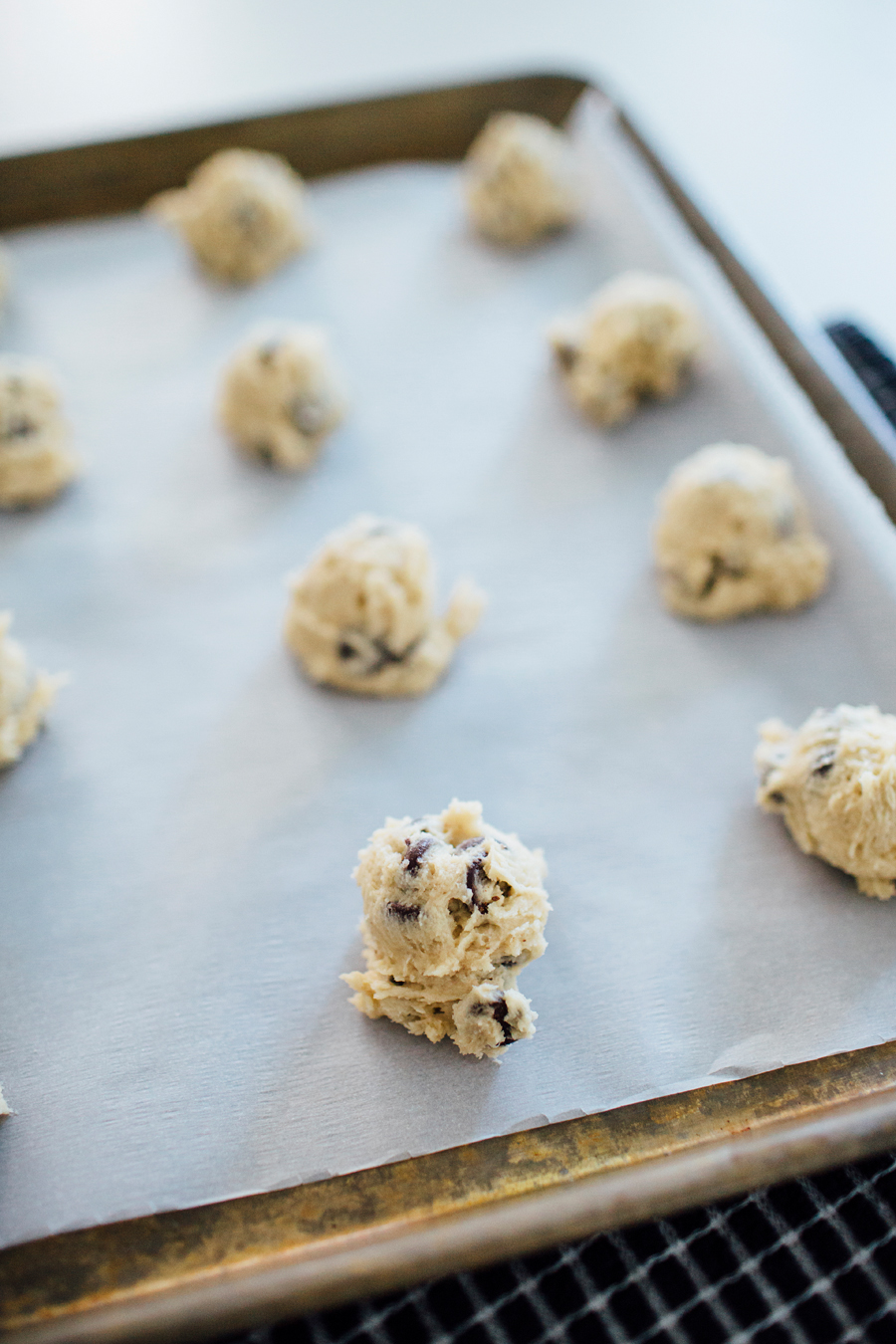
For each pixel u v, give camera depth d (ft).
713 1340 1.20
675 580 1.57
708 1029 1.32
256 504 1.68
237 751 1.49
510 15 2.41
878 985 1.34
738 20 2.39
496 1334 1.21
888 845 1.36
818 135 2.19
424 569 1.54
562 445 1.70
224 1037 1.34
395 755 1.48
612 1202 1.23
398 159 1.98
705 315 1.71
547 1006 1.34
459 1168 1.26
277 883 1.41
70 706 1.53
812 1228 1.24
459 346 1.80
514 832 1.43
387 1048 1.32
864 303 1.98
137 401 1.77
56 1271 1.24
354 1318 1.21
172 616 1.59
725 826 1.43
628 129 1.86
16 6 2.47
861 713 1.41
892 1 2.40
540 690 1.52
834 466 1.57
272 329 1.72
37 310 1.85
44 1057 1.33
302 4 2.44
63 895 1.41
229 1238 1.24
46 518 1.67
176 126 1.89
